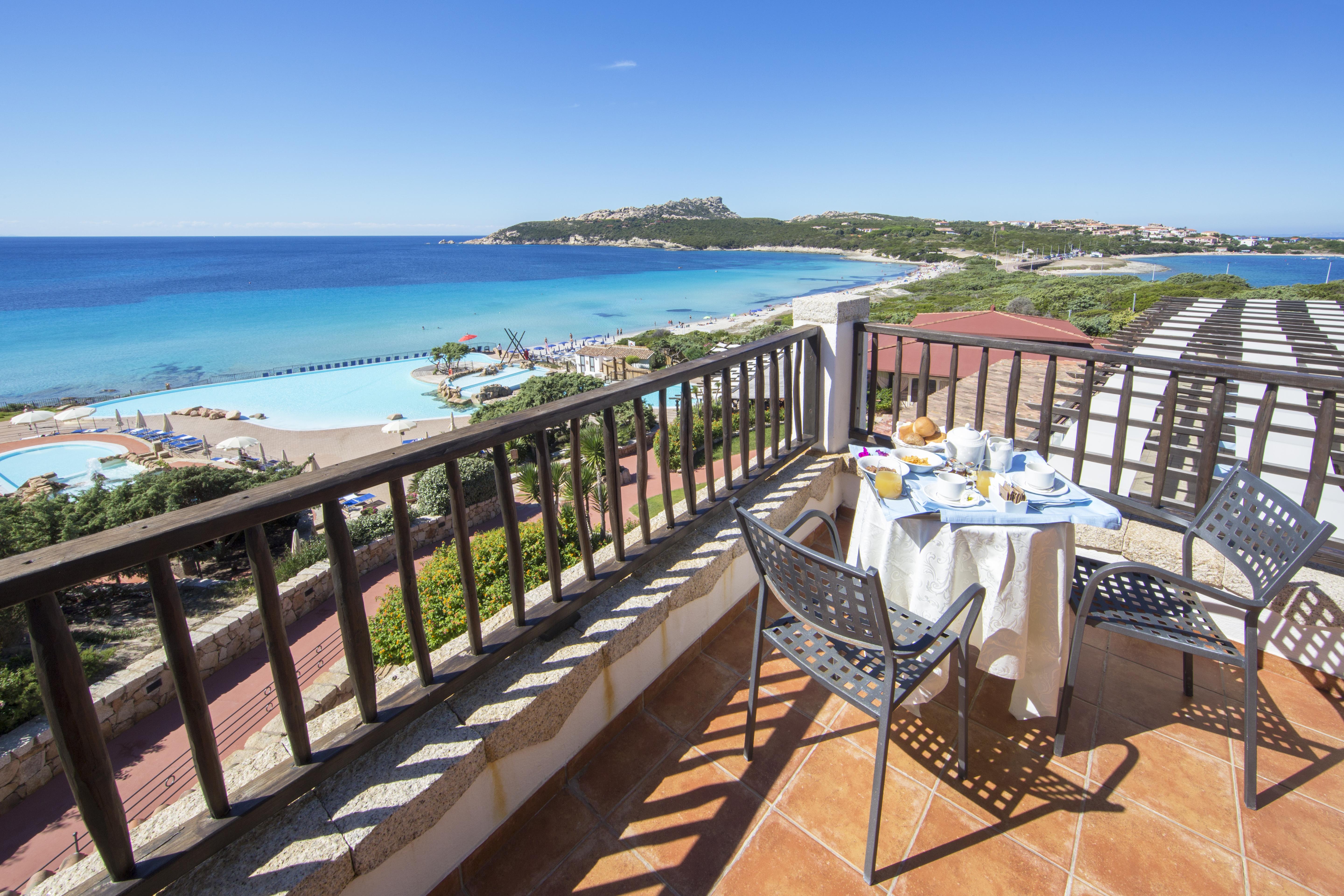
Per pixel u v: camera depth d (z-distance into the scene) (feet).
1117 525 6.05
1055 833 5.75
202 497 51.13
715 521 9.25
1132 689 7.59
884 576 6.94
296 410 127.34
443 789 4.95
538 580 24.25
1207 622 6.31
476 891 5.34
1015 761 6.57
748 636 8.67
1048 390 9.37
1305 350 18.98
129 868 3.70
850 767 6.54
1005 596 6.24
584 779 6.45
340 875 4.28
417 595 5.16
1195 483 10.78
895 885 5.31
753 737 6.56
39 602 3.10
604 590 7.29
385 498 59.16
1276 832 5.73
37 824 24.45
